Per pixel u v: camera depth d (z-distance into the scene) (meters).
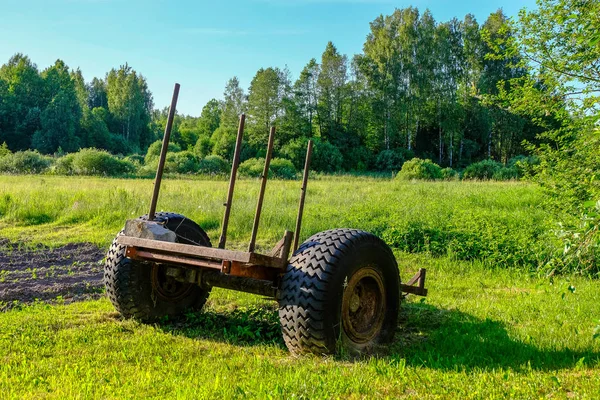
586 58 6.95
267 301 6.04
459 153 66.56
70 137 81.50
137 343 4.40
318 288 3.95
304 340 4.00
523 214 12.35
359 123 73.19
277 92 72.50
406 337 4.96
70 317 5.20
